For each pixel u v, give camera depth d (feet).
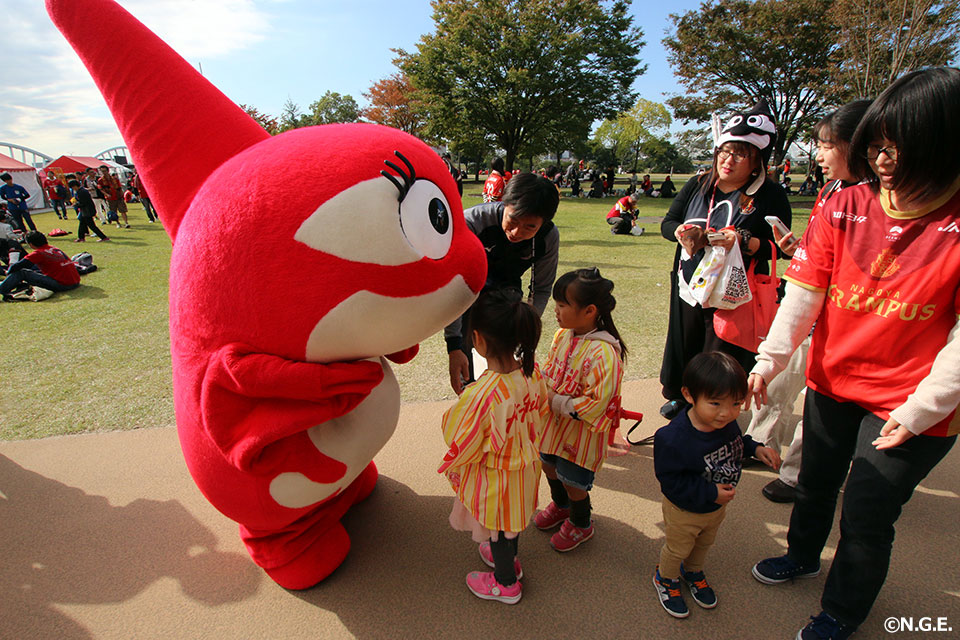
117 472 9.68
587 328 7.20
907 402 5.08
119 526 8.30
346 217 4.92
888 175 4.98
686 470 6.25
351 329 5.18
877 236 5.45
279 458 5.63
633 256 30.81
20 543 7.93
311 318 5.00
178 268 5.45
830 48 71.41
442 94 96.12
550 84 91.15
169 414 11.87
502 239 8.57
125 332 17.58
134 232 43.50
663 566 6.80
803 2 70.28
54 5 5.45
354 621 6.69
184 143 5.61
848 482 5.84
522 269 9.12
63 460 10.03
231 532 8.21
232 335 5.17
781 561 7.31
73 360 15.10
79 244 36.63
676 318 10.43
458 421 6.18
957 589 7.14
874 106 4.94
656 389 13.01
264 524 6.43
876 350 5.54
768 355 6.48
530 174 7.66
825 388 6.18
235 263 4.98
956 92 4.38
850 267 5.66
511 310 5.98
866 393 5.69
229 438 5.30
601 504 9.00
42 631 6.51
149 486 9.28
